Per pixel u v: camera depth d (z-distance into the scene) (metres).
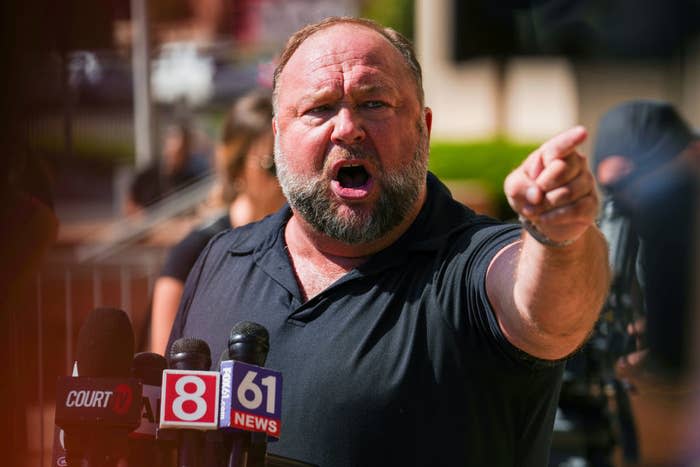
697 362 4.82
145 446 2.78
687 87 13.84
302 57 3.25
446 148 12.29
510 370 2.93
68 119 4.97
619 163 4.98
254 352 2.66
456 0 14.57
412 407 2.97
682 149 4.98
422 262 3.13
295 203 3.22
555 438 4.72
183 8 15.82
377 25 3.32
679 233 4.76
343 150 3.12
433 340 3.00
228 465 2.57
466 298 2.98
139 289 7.29
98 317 2.73
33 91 3.11
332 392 3.01
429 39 14.73
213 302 3.37
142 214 9.21
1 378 3.33
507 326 2.82
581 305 2.61
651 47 14.08
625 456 4.75
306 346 3.09
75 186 11.58
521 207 2.37
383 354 3.02
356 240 3.14
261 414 2.59
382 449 2.96
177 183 10.57
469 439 2.96
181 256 4.68
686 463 5.01
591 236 2.55
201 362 2.64
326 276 3.24
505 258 2.86
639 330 4.71
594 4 14.20
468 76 14.52
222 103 13.70
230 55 14.32
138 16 10.30
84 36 5.36
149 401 2.79
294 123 3.22
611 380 4.71
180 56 14.09
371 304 3.09
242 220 4.93
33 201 3.40
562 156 2.32
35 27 3.03
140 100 10.47
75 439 2.61
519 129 14.23
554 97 14.17
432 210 3.25
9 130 3.08
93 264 7.11
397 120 3.16
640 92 14.01
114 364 2.69
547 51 14.41
